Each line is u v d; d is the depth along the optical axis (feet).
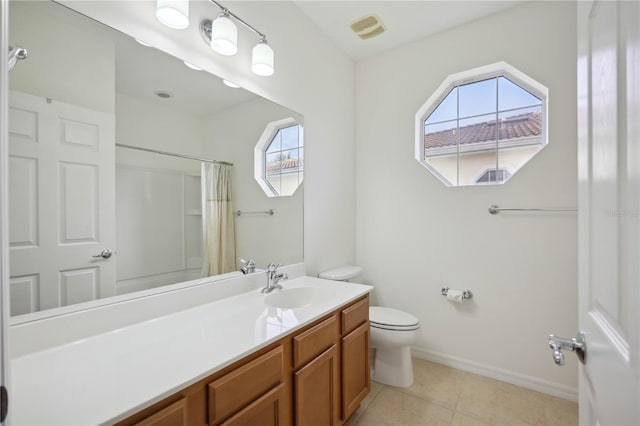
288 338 3.85
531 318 6.65
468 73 7.53
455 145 8.03
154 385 2.49
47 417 2.10
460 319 7.50
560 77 6.36
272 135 6.24
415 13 7.07
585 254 2.32
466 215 7.45
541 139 6.93
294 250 6.83
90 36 3.61
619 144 1.67
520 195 6.78
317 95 7.55
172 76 4.48
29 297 3.11
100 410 2.18
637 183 1.43
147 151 4.22
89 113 3.62
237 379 3.09
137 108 4.11
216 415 2.88
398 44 8.38
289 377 3.86
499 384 6.78
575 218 6.23
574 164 6.22
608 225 1.85
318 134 7.59
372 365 7.24
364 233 9.09
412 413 5.79
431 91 7.98
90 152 3.63
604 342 1.91
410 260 8.27
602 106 1.96
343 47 8.47
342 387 4.96
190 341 3.38
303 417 4.01
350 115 9.01
